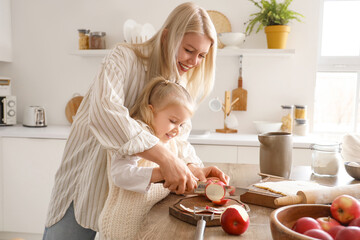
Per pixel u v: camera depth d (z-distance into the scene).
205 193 0.99
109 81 1.09
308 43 2.97
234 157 2.62
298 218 0.74
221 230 0.84
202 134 2.77
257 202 1.02
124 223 1.00
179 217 0.90
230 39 2.83
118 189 1.04
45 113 3.10
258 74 3.04
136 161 1.04
